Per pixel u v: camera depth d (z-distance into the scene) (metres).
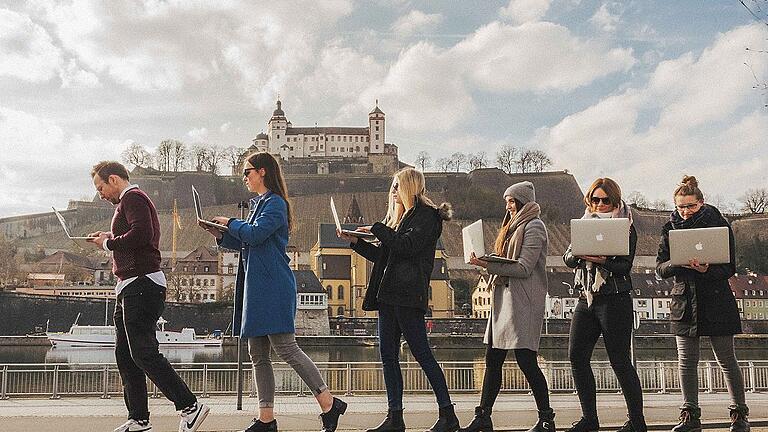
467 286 184.25
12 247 188.00
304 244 197.25
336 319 124.56
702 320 9.27
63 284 165.12
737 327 9.27
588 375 9.17
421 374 21.59
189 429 8.14
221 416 12.27
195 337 108.00
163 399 18.00
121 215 8.51
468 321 116.38
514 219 9.52
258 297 8.14
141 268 8.34
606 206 9.38
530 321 9.02
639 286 150.12
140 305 8.26
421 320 8.63
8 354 90.00
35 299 122.19
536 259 9.12
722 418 11.23
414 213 8.67
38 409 14.86
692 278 9.38
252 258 8.25
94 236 8.43
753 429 9.80
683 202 9.59
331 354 99.88
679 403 15.34
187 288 159.12
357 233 8.49
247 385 20.33
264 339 8.33
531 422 11.27
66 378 19.80
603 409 13.12
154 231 8.48
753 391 20.09
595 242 8.71
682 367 9.50
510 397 18.83
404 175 8.79
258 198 8.65
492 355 9.23
